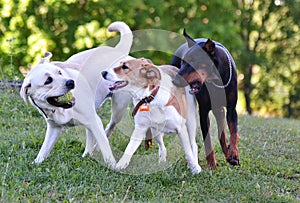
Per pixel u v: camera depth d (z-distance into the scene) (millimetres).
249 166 6254
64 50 14812
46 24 14625
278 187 5625
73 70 5641
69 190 4918
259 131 8758
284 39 18938
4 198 4531
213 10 16250
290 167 6434
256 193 5297
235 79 5914
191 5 16000
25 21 14250
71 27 14883
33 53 14039
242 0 17859
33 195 4809
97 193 4969
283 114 19391
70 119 5609
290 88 19094
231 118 6000
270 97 19250
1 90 9047
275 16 18844
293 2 18547
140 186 5305
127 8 15023
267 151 7258
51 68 5305
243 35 18562
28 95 5340
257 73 19062
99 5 15000
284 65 19016
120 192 5117
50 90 5191
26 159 5762
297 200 5199
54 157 5875
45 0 14367
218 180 5602
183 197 5090
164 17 15836
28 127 7535
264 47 18875
